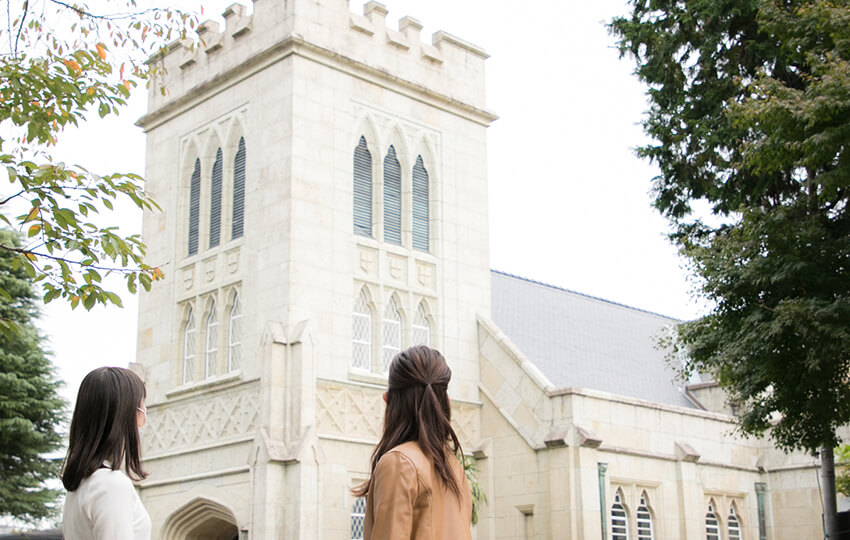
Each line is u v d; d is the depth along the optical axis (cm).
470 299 3294
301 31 2945
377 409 2909
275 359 2694
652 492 3272
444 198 3297
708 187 2559
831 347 1972
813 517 3709
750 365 2184
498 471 3106
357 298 2978
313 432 2658
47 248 1091
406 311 3092
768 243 2130
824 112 1945
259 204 2930
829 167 2225
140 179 1102
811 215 2180
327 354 2816
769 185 2459
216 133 3142
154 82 3400
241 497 2700
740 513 3700
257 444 2634
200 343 3022
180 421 2986
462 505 488
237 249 2975
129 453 492
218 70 3169
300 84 2927
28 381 4097
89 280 1108
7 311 4059
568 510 2880
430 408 495
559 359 3644
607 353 4006
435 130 3316
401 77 3194
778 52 2384
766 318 2153
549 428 2997
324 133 2961
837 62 1989
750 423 2361
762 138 2122
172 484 2933
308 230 2855
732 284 2195
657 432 3316
